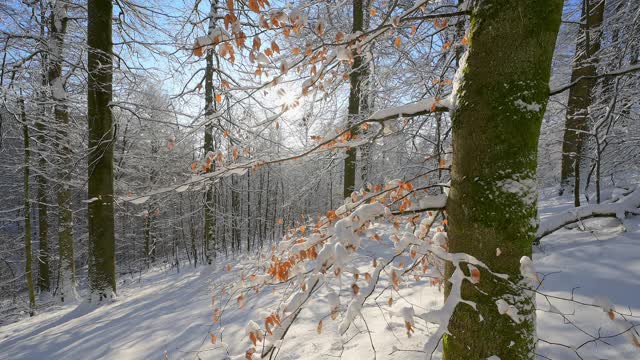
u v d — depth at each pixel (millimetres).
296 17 1716
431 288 3891
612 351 2172
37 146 10531
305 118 3113
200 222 16531
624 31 5621
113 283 7500
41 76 8961
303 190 7852
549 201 7082
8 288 16875
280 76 2119
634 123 6281
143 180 13383
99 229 7285
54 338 5453
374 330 3350
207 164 2436
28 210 9898
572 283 2963
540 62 1720
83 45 8445
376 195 2291
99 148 7289
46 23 10016
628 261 3012
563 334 2414
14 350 5258
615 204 3779
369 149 6535
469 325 1812
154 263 20859
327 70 2635
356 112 7805
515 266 1756
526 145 1740
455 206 1927
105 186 7352
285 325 1969
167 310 5902
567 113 6250
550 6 1695
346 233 1806
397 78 6027
